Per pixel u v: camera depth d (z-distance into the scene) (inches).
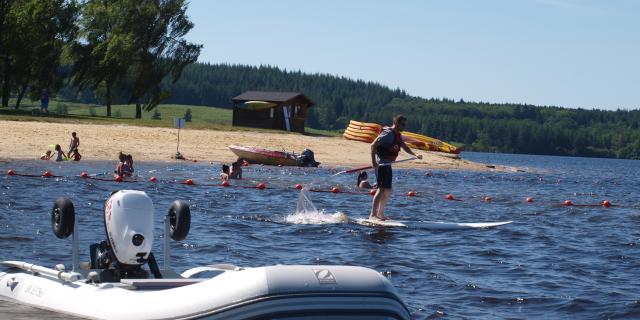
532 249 536.7
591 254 523.8
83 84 2586.1
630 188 1598.2
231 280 213.5
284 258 466.3
